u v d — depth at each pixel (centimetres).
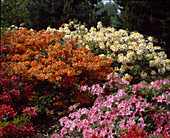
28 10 1123
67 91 369
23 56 411
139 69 438
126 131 221
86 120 267
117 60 439
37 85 373
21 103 344
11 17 1034
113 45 451
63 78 371
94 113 273
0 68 367
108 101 273
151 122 248
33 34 553
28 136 290
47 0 1084
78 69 372
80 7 1071
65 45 439
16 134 272
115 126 248
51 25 1057
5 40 475
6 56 428
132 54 423
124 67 434
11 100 318
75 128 281
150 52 469
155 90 256
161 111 245
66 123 279
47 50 442
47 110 338
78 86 349
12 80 336
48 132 302
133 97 258
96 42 492
